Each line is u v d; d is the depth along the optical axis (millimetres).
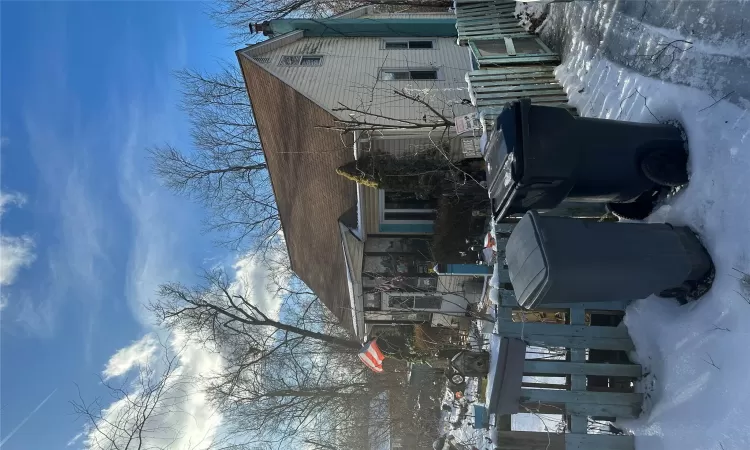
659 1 4621
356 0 13438
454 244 9625
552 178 3770
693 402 3582
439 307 11242
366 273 10734
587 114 5941
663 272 3586
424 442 12750
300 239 12789
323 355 15547
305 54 10633
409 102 9258
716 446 3305
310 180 10906
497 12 9281
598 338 4473
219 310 15188
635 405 4211
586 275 3451
